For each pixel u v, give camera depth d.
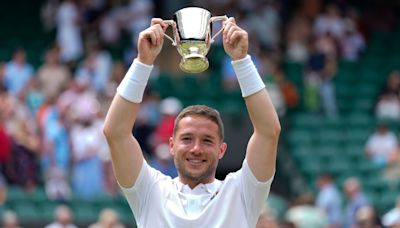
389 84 50.97
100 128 38.19
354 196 38.22
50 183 37.75
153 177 14.17
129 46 50.97
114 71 44.34
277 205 38.47
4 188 36.81
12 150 37.34
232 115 43.56
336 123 48.91
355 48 54.47
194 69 13.84
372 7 57.16
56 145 38.00
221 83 49.56
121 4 51.88
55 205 37.59
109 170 38.25
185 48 13.84
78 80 39.84
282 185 45.06
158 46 13.80
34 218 36.91
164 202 13.98
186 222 13.84
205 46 13.88
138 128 40.88
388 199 42.81
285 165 45.81
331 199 38.69
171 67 49.78
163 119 40.53
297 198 39.78
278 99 47.53
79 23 50.28
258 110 13.80
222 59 50.69
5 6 53.50
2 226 35.59
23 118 38.09
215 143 14.00
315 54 50.84
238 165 43.28
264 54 51.16
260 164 13.91
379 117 50.31
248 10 52.81
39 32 52.53
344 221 38.75
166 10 52.66
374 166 45.34
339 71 53.12
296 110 49.38
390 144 45.72
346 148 47.59
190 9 14.02
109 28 51.06
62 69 43.59
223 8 52.59
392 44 55.91
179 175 14.21
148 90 42.69
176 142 14.05
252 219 14.06
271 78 48.22
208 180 14.12
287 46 52.66
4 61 50.78
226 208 13.93
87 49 48.91
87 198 37.94
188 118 14.02
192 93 48.75
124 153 13.96
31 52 51.16
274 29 52.75
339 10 54.97
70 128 38.41
